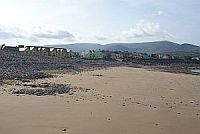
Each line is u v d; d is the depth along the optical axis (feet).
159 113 102.99
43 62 337.52
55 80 188.44
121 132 77.66
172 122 91.40
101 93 142.61
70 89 149.59
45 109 99.14
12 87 143.43
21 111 94.84
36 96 122.52
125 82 203.31
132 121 89.25
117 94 142.61
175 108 114.62
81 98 123.85
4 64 254.27
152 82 213.66
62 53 613.52
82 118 89.35
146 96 141.38
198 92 167.53
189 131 82.94
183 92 164.04
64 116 90.79
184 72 403.95
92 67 367.86
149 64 645.10
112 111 101.30
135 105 115.24
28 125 79.66
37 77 194.39
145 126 84.64
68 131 75.92
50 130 76.13
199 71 465.06
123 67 436.35
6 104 103.81
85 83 182.09
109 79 219.61
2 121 82.64
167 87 184.65
